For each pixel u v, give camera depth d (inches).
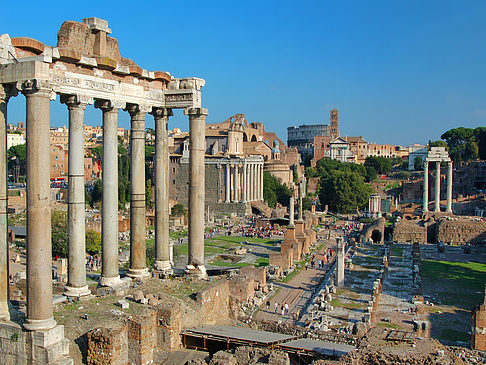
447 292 3132.4
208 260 4594.0
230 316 1574.8
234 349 1248.8
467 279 3555.6
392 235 5816.9
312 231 5698.8
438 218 6107.3
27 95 1117.1
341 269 3363.7
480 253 4881.9
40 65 1112.8
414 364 1099.9
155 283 1547.7
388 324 2369.6
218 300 1524.4
